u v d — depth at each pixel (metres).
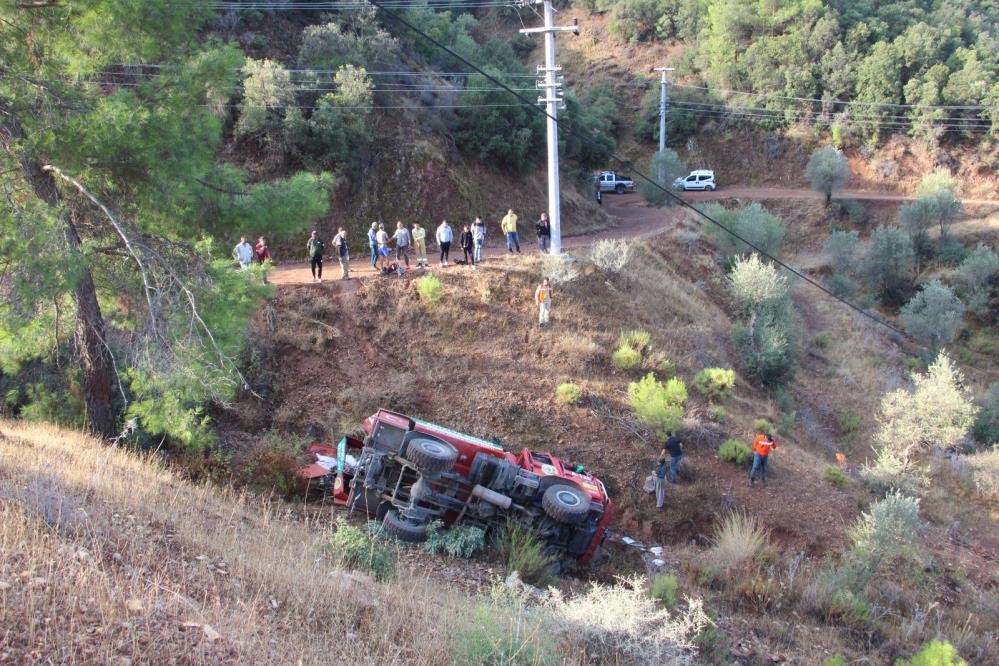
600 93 64.25
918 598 14.58
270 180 28.36
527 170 36.78
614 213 44.56
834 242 42.06
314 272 21.34
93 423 13.93
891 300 41.12
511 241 25.19
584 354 20.02
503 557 11.77
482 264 23.02
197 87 12.76
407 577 9.67
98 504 8.32
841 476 18.84
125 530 7.73
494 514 12.20
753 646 10.63
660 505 16.08
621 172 60.03
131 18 11.97
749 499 17.03
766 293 27.78
